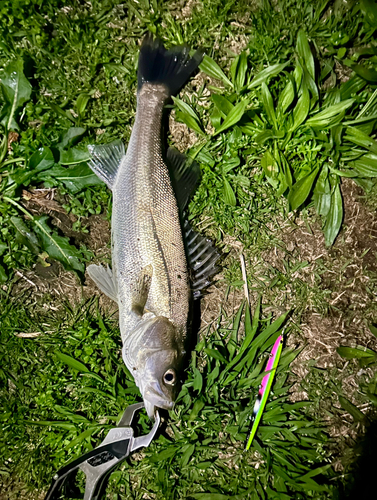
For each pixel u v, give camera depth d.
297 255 0.56
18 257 0.51
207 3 0.53
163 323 0.45
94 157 0.50
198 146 0.53
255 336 0.54
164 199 0.47
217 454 0.52
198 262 0.49
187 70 0.51
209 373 0.51
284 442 0.52
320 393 0.55
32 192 0.52
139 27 0.53
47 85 0.51
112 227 0.48
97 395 0.51
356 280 0.56
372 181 0.55
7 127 0.49
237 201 0.54
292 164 0.54
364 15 0.53
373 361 0.55
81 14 0.52
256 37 0.53
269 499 0.50
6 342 0.51
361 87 0.53
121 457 0.46
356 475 0.53
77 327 0.52
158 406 0.44
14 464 0.50
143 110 0.49
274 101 0.54
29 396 0.51
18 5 0.49
